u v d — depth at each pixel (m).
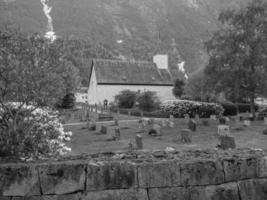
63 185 3.08
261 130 13.50
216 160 3.32
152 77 49.47
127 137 13.01
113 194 3.11
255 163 3.41
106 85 45.59
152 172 3.18
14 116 4.54
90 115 26.67
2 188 3.04
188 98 38.59
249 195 3.32
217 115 21.94
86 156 3.69
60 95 5.53
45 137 5.17
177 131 14.25
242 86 18.83
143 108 32.19
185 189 3.20
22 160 3.62
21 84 4.73
